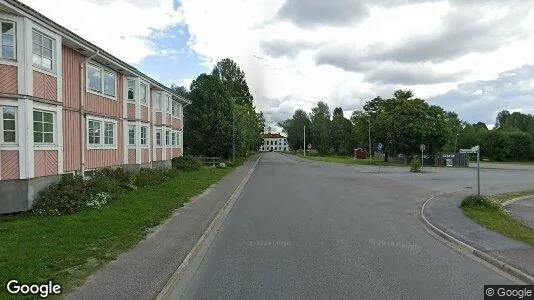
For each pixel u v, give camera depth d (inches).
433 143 2524.6
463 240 419.8
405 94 2679.6
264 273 308.0
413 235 454.9
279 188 962.1
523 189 1034.7
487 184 1165.1
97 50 754.8
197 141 2049.7
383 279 295.3
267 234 448.8
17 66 546.6
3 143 538.0
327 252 371.2
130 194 713.0
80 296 249.6
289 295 261.3
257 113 3346.5
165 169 1197.1
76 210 542.0
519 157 3619.6
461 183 1187.3
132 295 254.4
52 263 308.2
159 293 259.0
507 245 398.0
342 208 647.8
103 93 854.5
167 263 324.2
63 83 692.7
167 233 433.7
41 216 518.3
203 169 1489.9
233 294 263.4
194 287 277.6
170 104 1373.0
